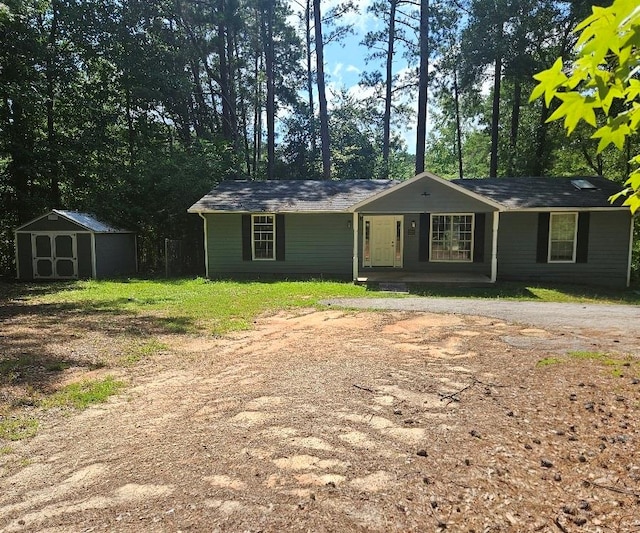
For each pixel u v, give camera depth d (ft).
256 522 7.61
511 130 80.48
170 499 8.44
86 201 63.77
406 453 9.89
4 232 62.34
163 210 61.11
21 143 59.72
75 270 54.19
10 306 33.14
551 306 31.60
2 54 56.70
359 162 98.89
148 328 25.08
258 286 42.34
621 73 4.43
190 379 16.38
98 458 10.44
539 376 15.07
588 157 71.41
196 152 68.28
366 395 13.55
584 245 44.78
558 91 5.35
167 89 73.10
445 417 11.82
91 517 8.01
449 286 41.81
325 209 47.98
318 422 11.64
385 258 50.49
